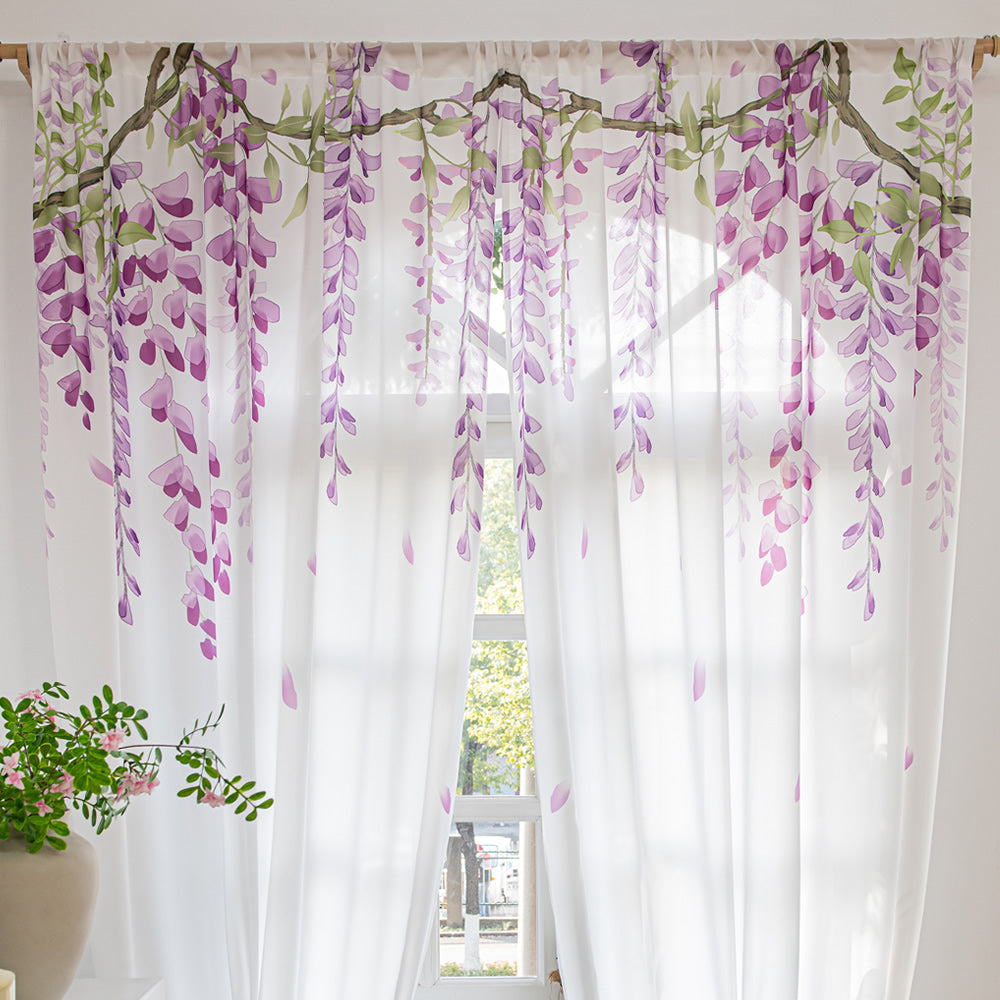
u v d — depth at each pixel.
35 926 1.42
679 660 1.80
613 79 1.87
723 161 1.85
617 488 1.82
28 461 1.91
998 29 1.96
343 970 1.77
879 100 1.87
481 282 1.81
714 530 1.78
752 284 1.83
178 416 1.82
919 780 1.78
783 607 1.78
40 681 1.90
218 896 1.81
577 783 1.78
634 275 1.86
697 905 1.76
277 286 1.86
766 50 1.86
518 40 1.96
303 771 1.75
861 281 1.84
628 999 1.72
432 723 1.77
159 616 1.82
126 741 1.79
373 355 1.85
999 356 1.92
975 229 1.94
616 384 1.86
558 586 1.79
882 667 1.83
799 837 1.75
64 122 1.84
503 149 1.84
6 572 1.90
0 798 1.45
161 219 1.84
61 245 1.82
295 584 1.77
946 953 1.87
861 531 1.83
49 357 1.80
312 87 1.85
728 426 1.85
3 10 1.95
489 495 2.09
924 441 1.81
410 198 1.86
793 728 1.76
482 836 2.08
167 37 1.95
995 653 1.90
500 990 2.05
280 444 1.85
